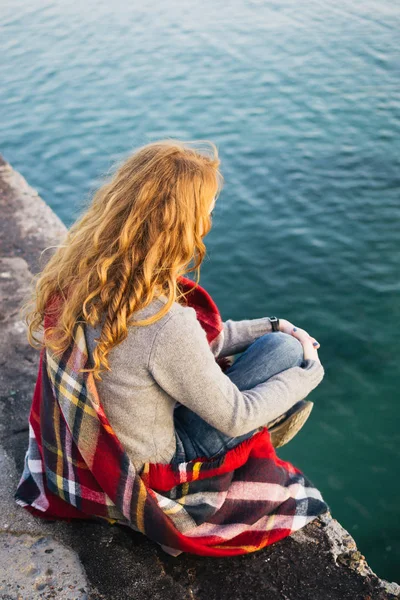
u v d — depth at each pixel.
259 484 1.76
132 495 1.54
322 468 4.71
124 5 18.73
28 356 2.61
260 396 1.54
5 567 1.76
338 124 10.66
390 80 12.53
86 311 1.41
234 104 11.73
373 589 1.73
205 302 1.70
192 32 16.02
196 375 1.39
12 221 3.66
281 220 8.14
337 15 17.05
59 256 1.56
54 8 18.77
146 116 11.46
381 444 4.92
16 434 2.22
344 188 8.74
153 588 1.71
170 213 1.36
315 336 6.25
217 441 1.62
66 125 11.31
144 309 1.37
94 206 1.49
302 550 1.82
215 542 1.69
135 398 1.43
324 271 7.21
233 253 7.57
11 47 15.44
